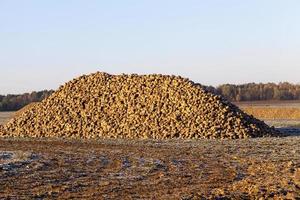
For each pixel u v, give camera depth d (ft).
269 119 218.79
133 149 99.40
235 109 138.21
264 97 451.53
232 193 50.16
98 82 156.87
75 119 142.00
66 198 50.70
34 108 153.58
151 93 144.66
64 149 100.78
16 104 415.03
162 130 127.65
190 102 136.56
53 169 72.13
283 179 57.88
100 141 118.62
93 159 83.35
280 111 240.73
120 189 56.13
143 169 71.87
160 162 79.25
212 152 92.48
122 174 67.51
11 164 75.46
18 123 146.92
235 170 69.82
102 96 149.48
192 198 48.21
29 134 140.46
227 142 110.63
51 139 127.24
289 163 71.77
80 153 92.73
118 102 144.56
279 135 127.24
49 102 154.10
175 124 129.08
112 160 81.92
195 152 92.89
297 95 451.94
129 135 128.98
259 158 82.23
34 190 55.88
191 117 130.82
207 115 130.00
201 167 73.51
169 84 146.51
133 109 139.33
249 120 131.64
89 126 137.28
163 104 138.62
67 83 161.38
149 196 51.03
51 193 53.62
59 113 146.51
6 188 57.16
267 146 101.30
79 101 149.89
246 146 101.86
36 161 79.92
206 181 61.21
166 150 96.89
